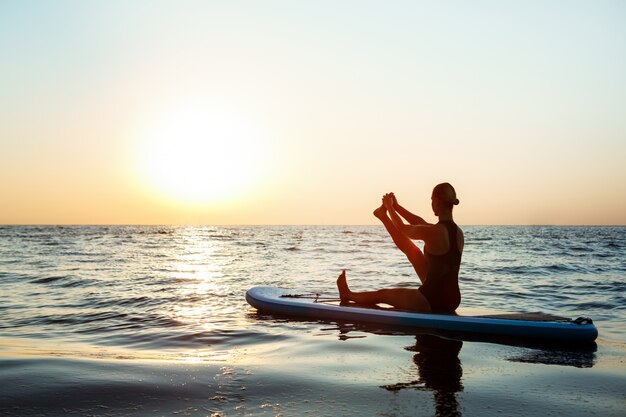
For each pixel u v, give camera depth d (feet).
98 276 36.76
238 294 26.86
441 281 16.49
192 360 11.31
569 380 9.66
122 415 7.34
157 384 8.93
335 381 9.34
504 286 30.66
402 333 15.05
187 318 18.83
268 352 12.37
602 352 12.60
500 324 14.65
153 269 43.88
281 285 31.12
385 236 187.32
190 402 7.98
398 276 37.37
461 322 15.29
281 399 8.18
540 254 67.72
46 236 168.35
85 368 9.99
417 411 7.63
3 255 64.18
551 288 29.48
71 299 24.64
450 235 16.48
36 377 9.20
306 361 11.16
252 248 91.45
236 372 9.95
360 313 17.19
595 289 28.84
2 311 20.98
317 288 29.27
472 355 11.99
